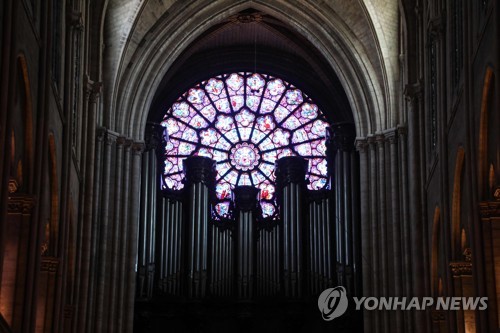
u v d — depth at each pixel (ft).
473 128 72.79
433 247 97.45
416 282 102.83
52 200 85.46
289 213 128.57
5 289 70.69
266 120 139.44
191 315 123.75
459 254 84.58
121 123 116.78
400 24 115.14
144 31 118.52
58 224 86.17
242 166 136.98
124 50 115.96
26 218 71.36
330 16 120.78
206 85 140.05
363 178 118.21
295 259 126.21
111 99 115.03
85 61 103.81
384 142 116.88
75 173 98.17
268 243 127.95
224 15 123.65
